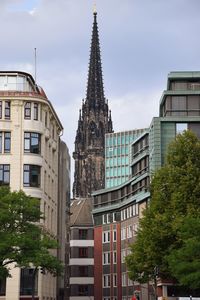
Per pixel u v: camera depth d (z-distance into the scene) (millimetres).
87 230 135625
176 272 46625
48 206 81688
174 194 57812
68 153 113625
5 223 53188
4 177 75438
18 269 71500
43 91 87125
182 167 59812
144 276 61531
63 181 102000
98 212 126062
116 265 119188
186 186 58000
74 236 134875
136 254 60594
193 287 45531
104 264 123125
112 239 121250
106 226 123625
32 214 54094
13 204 53094
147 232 58281
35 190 75688
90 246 134500
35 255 51500
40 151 77500
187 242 45344
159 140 89250
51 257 52406
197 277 44656
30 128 76938
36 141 77438
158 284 82750
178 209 57094
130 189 114875
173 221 55531
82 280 132500
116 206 120062
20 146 76188
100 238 125188
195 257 45938
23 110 77188
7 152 76062
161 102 94938
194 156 60750
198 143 61438
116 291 118125
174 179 59156
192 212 55750
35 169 76625
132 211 111625
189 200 57406
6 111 77000
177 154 60969
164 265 56688
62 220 100375
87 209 140250
